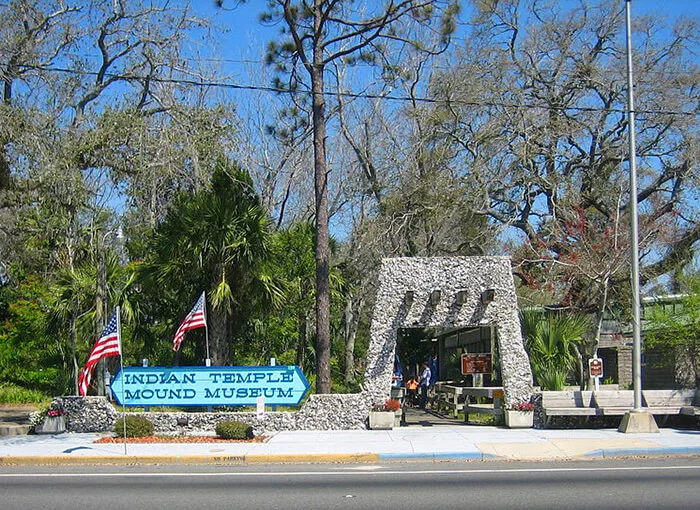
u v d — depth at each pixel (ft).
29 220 88.28
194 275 67.56
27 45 80.69
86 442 56.29
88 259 82.48
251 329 76.18
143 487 37.83
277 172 118.21
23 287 95.81
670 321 74.18
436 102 104.12
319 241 67.77
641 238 78.69
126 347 76.38
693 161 95.04
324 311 67.05
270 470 44.37
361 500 33.17
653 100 98.48
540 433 57.93
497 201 106.42
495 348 82.28
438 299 62.13
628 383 85.25
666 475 39.42
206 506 32.17
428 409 87.15
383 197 108.99
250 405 63.82
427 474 41.27
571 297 79.56
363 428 61.62
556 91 104.37
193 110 90.33
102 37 99.96
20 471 45.34
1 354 95.30
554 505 31.27
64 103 82.23
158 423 61.67
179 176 84.48
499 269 63.41
